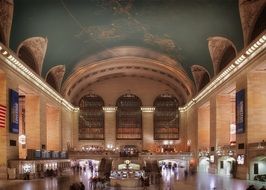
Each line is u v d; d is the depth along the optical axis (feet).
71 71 137.18
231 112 123.13
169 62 138.51
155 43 122.52
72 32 107.14
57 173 112.37
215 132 119.14
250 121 89.04
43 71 116.67
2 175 84.58
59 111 144.36
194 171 129.70
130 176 90.22
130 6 95.40
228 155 105.19
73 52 119.96
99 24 105.40
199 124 145.48
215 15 91.76
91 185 77.20
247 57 88.02
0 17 79.92
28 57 104.88
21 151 113.39
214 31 98.94
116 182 83.41
